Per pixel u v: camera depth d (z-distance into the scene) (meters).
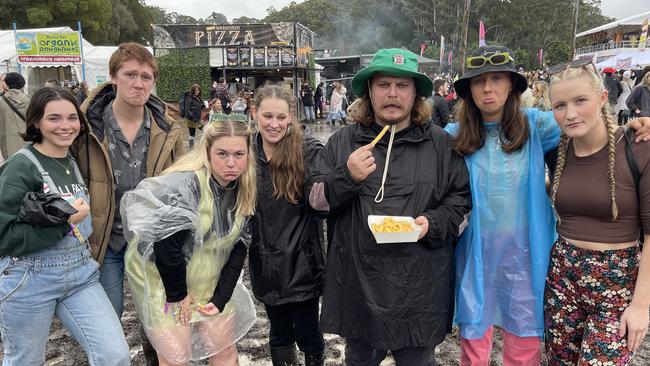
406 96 2.01
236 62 18.86
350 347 2.22
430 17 61.56
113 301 2.45
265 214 2.39
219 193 2.18
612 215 1.84
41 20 28.59
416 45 61.25
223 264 2.29
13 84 5.38
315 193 2.14
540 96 5.62
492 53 1.98
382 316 1.97
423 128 2.10
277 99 2.29
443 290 2.05
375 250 1.99
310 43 21.97
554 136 2.09
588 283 1.91
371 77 2.07
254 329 3.52
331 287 2.14
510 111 2.07
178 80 17.98
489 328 2.23
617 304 1.88
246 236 2.34
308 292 2.44
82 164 2.30
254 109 2.41
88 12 31.33
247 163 2.21
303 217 2.42
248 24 18.83
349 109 2.24
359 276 2.02
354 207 2.06
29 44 14.73
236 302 2.41
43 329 2.09
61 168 2.16
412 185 2.02
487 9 58.19
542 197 2.08
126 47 2.26
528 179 2.08
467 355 2.25
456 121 2.31
